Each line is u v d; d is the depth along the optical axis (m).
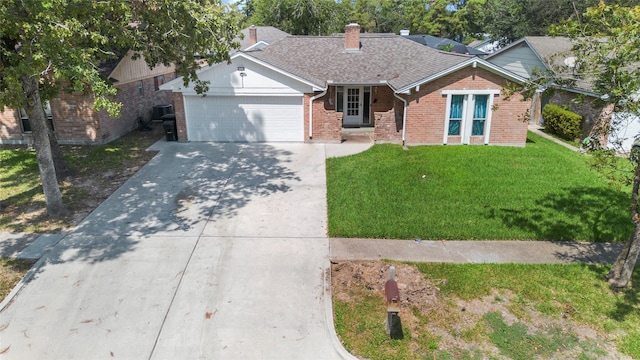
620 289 7.85
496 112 17.50
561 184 13.11
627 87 6.89
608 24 7.21
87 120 17.38
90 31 9.54
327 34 45.56
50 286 7.87
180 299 7.54
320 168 14.82
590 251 9.28
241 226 10.30
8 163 14.90
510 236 9.84
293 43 22.98
